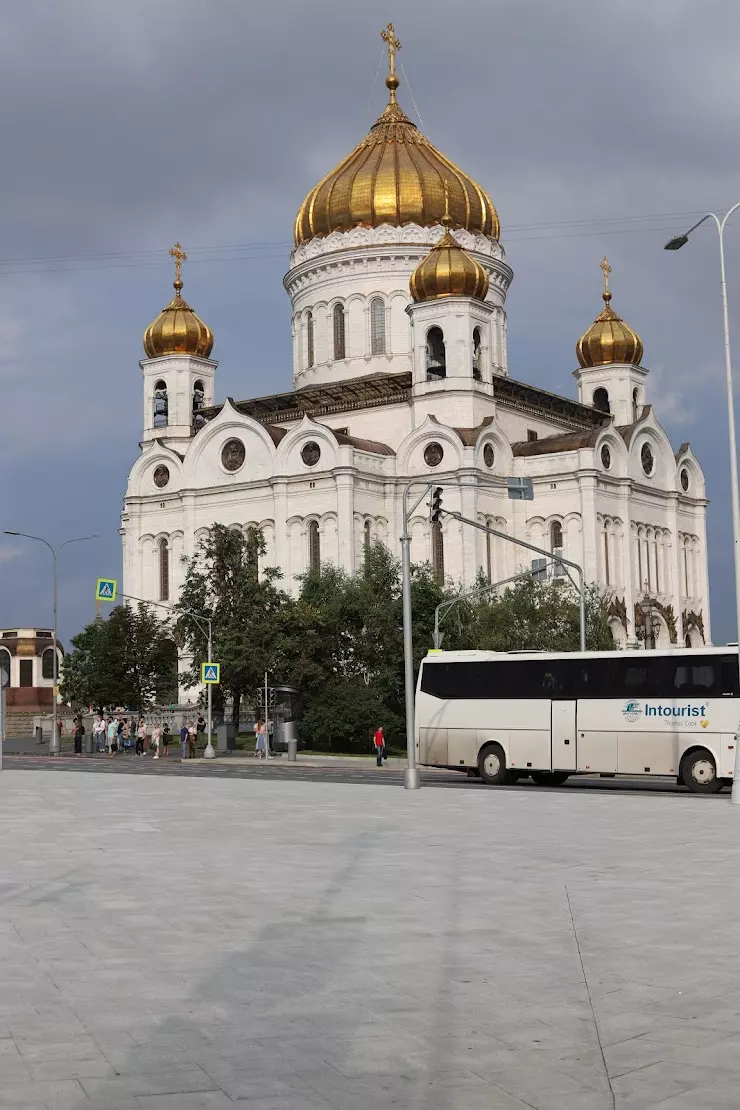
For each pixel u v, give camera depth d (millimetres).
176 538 120875
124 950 17141
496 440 112188
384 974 15578
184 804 41438
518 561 112938
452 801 42625
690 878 23109
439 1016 13547
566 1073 11578
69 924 19078
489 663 55969
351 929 18516
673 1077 11438
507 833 31328
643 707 51500
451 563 108875
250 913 19922
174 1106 10711
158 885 22828
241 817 36375
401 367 120000
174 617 118250
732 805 40250
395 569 94812
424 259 114562
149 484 123562
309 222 124875
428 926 18703
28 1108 10633
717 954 16578
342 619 93312
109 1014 13719
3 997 14508
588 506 110312
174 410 128500
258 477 115000
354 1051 12281
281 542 112188
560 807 39656
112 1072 11633
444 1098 10930
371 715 89250
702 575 126875
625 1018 13422
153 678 106812
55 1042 12617
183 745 90000
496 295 125312
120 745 99438
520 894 21469
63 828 33156
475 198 124312
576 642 91000
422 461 111188
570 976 15375
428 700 57438
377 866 25172
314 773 68688
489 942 17484
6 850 28188
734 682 49688
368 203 121812
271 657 91000
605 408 131250
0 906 20688
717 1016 13484
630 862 25406
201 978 15430
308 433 111500
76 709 110062
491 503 110938
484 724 55719
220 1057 12094
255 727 99688
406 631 51625
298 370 126750
